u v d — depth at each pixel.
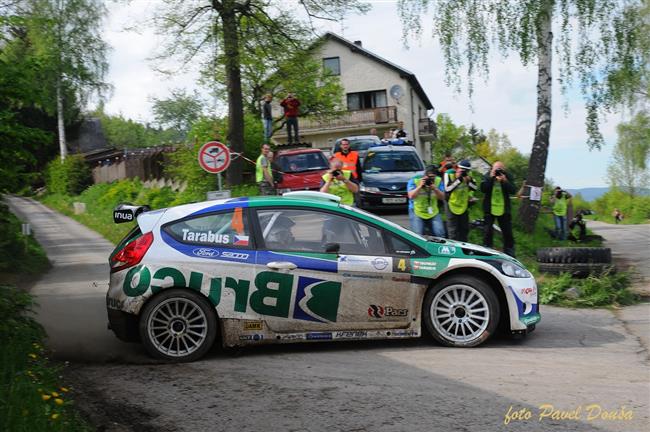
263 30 23.45
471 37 16.36
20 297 6.47
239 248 6.41
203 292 6.24
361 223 6.59
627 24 15.95
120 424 4.49
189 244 6.38
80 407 4.80
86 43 43.47
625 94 16.38
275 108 34.62
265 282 6.32
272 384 5.35
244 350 6.57
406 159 18.09
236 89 24.89
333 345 6.66
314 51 24.78
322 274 6.37
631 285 10.50
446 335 6.47
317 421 4.48
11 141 6.38
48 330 7.38
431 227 10.89
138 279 6.23
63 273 14.03
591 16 15.80
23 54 7.21
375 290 6.42
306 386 5.27
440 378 5.41
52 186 49.84
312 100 35.44
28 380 4.45
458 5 16.38
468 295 6.51
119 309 6.27
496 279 6.53
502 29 16.20
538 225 19.81
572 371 5.58
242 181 25.17
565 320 8.00
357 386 5.23
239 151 25.02
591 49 16.09
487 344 6.61
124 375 5.70
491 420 4.43
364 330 6.43
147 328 6.18
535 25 15.98
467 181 11.16
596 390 5.04
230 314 6.27
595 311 8.69
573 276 10.14
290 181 19.31
